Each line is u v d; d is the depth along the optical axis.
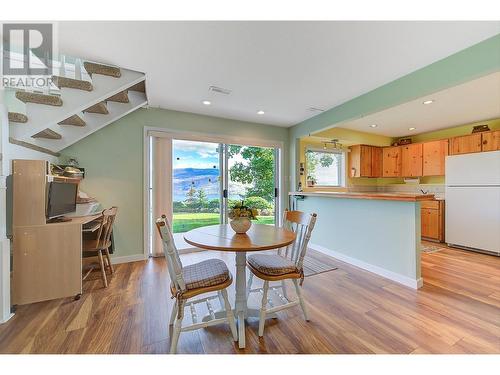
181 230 3.86
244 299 1.89
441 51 2.08
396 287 2.51
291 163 4.64
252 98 3.17
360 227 3.15
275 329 1.77
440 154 4.65
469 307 2.08
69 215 2.77
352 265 3.22
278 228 2.21
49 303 2.14
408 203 2.57
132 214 3.42
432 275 2.82
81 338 1.65
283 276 1.77
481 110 3.65
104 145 3.26
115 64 2.30
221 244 1.63
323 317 1.93
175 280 1.51
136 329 1.76
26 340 1.63
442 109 3.61
